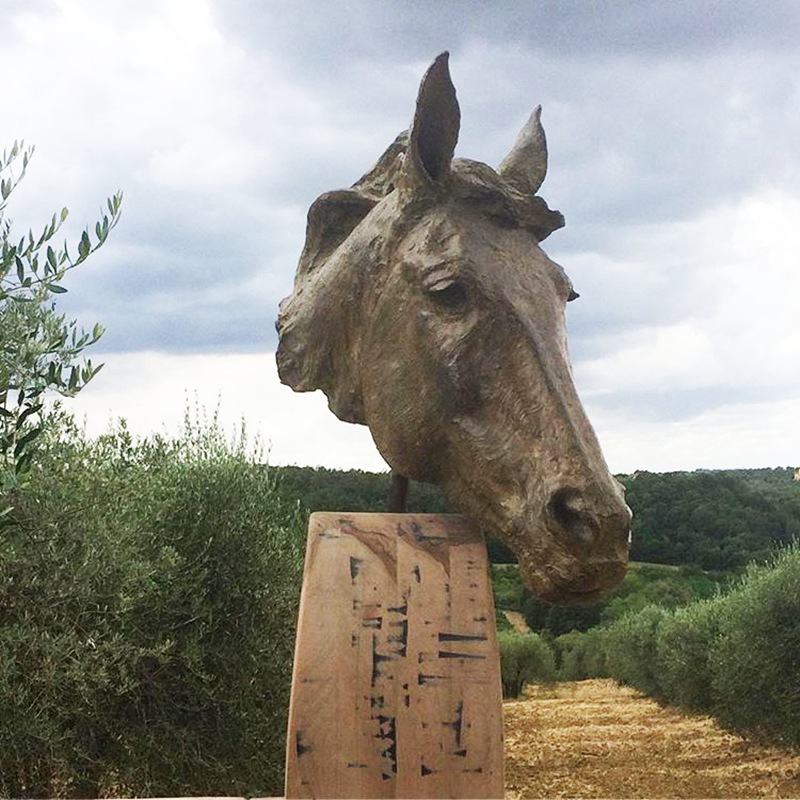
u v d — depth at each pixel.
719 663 12.50
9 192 3.48
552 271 2.00
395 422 1.99
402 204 2.08
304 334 2.31
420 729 1.79
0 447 3.52
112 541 6.10
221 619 7.09
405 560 1.92
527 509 1.75
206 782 6.80
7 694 5.57
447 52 1.93
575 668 24.98
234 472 7.41
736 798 9.16
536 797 9.26
